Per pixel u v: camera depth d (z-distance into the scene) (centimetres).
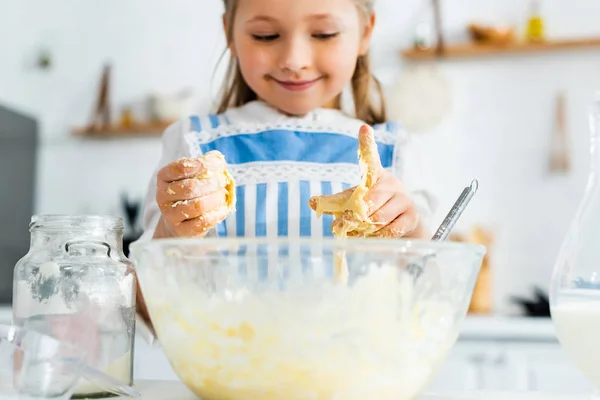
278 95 92
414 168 104
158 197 63
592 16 237
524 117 238
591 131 60
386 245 44
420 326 46
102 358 55
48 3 271
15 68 270
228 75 111
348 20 89
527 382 184
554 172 236
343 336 45
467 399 54
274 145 96
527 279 234
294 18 86
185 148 99
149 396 54
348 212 59
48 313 55
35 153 266
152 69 264
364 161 59
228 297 45
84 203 264
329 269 44
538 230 235
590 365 55
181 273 46
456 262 47
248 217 91
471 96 241
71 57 269
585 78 236
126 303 57
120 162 264
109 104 265
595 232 57
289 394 46
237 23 91
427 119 242
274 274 45
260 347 45
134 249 49
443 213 238
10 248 251
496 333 186
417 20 246
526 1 241
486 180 238
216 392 48
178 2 265
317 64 89
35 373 48
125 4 267
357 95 110
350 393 46
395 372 46
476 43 239
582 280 56
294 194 92
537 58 239
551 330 184
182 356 48
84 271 56
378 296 45
